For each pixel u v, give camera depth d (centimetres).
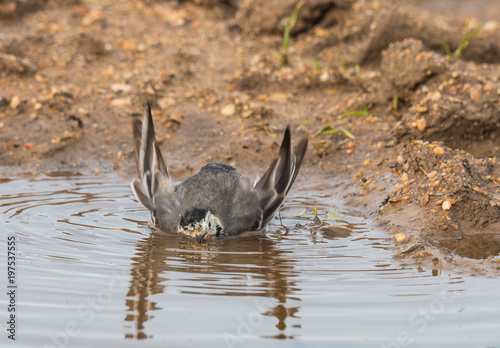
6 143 1770
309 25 2266
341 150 1727
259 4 2292
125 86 2009
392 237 1312
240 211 1353
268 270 1153
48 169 1716
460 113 1622
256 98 1978
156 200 1372
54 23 2297
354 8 2266
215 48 2236
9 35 2188
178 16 2406
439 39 2050
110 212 1449
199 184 1383
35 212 1419
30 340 927
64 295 1046
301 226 1380
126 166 1745
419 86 1789
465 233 1312
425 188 1420
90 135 1831
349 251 1245
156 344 921
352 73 2048
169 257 1210
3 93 1930
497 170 1455
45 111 1889
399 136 1678
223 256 1220
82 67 2091
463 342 927
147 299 1037
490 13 2544
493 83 1714
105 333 944
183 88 2025
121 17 2381
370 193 1523
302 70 2033
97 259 1190
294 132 1808
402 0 2523
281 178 1377
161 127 1858
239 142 1784
